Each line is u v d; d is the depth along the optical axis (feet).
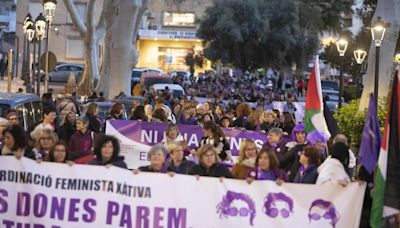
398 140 34.01
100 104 85.35
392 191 33.88
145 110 68.39
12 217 35.17
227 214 34.78
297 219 34.73
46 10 114.93
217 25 245.24
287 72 262.88
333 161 37.78
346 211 34.73
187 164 40.42
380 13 86.22
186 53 316.81
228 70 295.89
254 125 67.77
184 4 312.71
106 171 34.88
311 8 266.36
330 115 51.93
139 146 58.65
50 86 204.23
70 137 53.98
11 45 304.50
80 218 34.99
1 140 44.57
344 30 291.99
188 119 70.64
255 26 244.42
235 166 41.45
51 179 35.04
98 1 262.67
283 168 46.06
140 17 145.69
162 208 34.78
